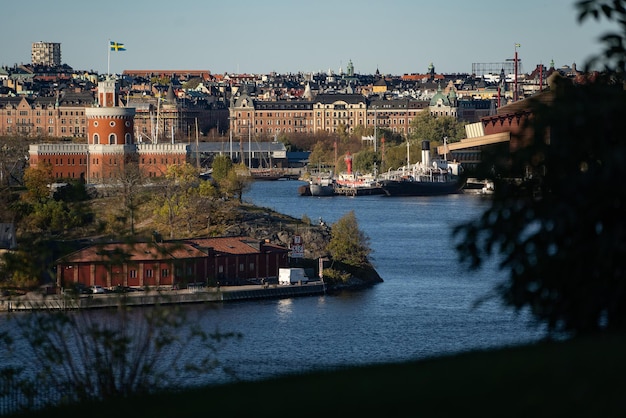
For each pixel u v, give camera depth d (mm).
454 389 93062
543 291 114938
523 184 119938
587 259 110250
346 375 111188
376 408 93062
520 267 115625
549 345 106875
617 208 109375
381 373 108062
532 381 90188
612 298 110000
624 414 82500
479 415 86875
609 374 87875
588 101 113062
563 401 85500
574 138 112500
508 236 115875
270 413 98375
